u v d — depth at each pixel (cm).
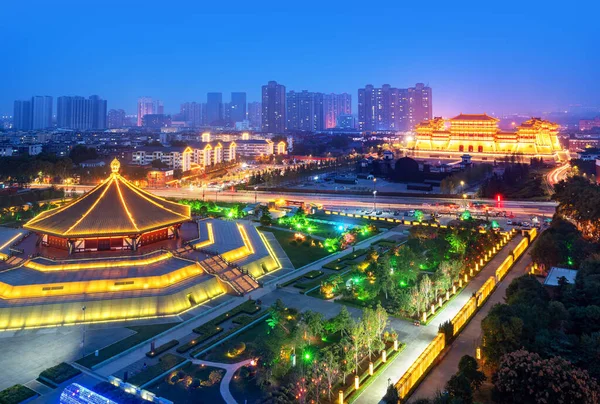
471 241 12975
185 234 13325
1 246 12456
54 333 8594
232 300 10275
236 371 7312
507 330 6988
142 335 8512
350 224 17738
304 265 12825
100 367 7406
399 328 8900
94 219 11325
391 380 7112
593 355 6594
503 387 6206
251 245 13325
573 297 8656
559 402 5725
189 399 6556
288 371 7069
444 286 10138
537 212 19850
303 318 8056
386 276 10300
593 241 13200
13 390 6606
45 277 9875
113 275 10019
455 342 8325
